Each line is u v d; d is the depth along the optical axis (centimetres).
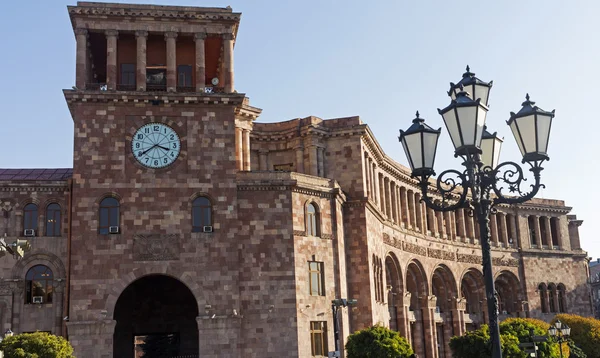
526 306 10588
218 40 6575
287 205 6294
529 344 5244
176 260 5856
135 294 6581
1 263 6122
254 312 5984
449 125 2077
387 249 8044
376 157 8206
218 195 6050
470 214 2284
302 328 6075
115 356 6391
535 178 2144
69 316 5622
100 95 5997
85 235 5791
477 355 6041
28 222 6272
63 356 4841
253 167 7638
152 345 6975
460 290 9681
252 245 6138
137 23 6212
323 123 7562
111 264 5769
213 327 5766
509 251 10631
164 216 5928
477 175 2150
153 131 6088
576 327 8575
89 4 6103
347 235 7138
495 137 2420
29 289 6138
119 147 6003
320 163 7438
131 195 5928
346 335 6594
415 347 8694
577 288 11275
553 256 11150
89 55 6400
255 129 7694
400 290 8312
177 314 6619
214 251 5925
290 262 6153
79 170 5906
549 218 11338
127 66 6494
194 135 6134
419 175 2152
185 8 6253
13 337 4812
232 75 6322
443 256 9475
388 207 8488
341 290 6569
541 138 2117
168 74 6181
